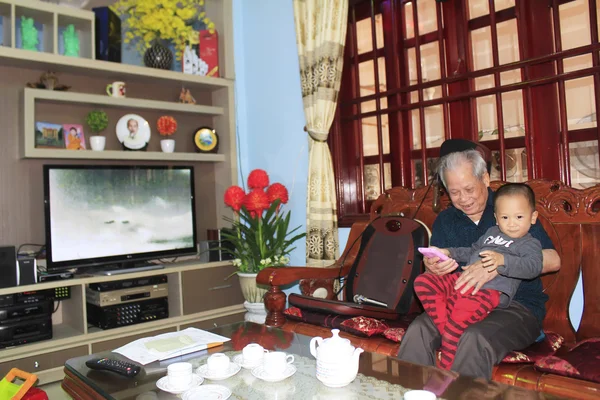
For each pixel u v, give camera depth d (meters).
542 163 2.41
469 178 1.92
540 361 1.49
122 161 3.41
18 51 2.77
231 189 3.17
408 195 2.54
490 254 1.64
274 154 3.62
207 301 3.29
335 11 2.93
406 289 2.14
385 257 2.26
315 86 3.00
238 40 3.85
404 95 2.92
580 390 1.36
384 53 3.03
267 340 1.81
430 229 2.40
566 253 1.97
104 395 1.38
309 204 2.96
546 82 2.27
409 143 2.94
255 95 3.77
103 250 3.05
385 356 1.57
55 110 3.14
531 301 1.82
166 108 3.39
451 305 1.73
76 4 3.28
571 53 2.17
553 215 2.05
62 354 2.72
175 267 3.16
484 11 2.63
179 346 1.69
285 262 3.13
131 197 3.18
